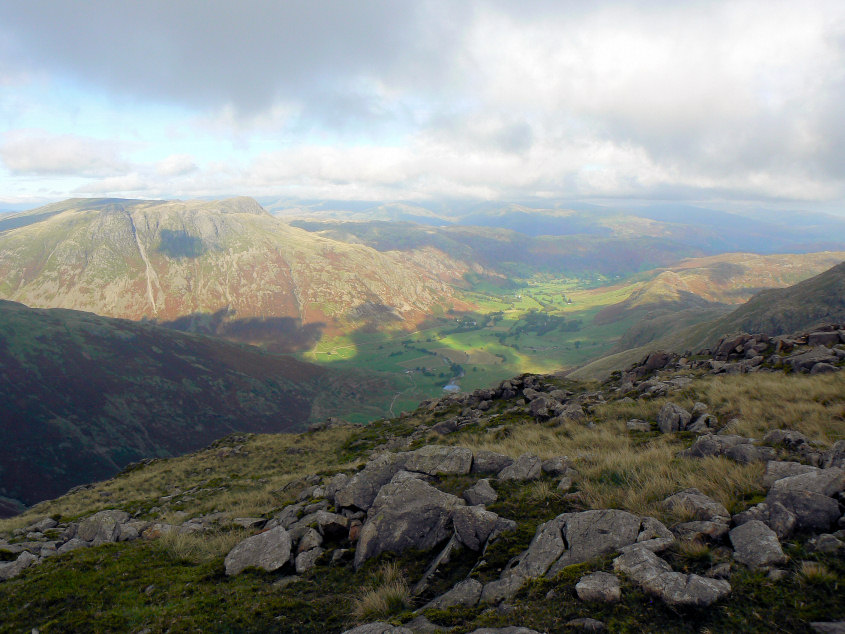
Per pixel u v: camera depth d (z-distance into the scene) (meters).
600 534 7.97
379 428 38.16
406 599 8.22
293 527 12.99
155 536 15.64
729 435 12.98
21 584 11.32
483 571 8.23
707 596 5.81
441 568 8.98
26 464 151.50
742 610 5.61
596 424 19.45
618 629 5.73
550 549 8.02
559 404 25.19
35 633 8.76
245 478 28.45
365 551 10.43
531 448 16.48
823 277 177.50
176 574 11.25
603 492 10.23
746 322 164.75
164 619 8.71
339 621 8.08
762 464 9.99
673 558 6.97
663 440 14.88
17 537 18.17
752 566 6.37
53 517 22.08
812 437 12.05
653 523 7.83
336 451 33.50
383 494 11.85
